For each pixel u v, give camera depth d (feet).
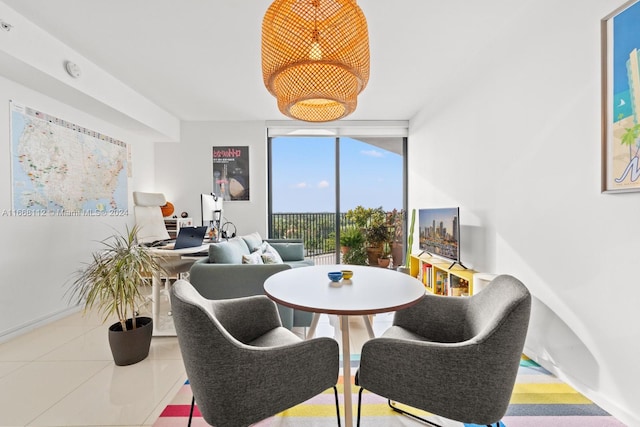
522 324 3.20
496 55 7.60
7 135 7.80
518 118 6.81
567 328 5.45
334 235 15.38
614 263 4.59
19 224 8.07
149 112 11.95
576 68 5.27
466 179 9.16
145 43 7.95
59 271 9.25
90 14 6.77
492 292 4.23
